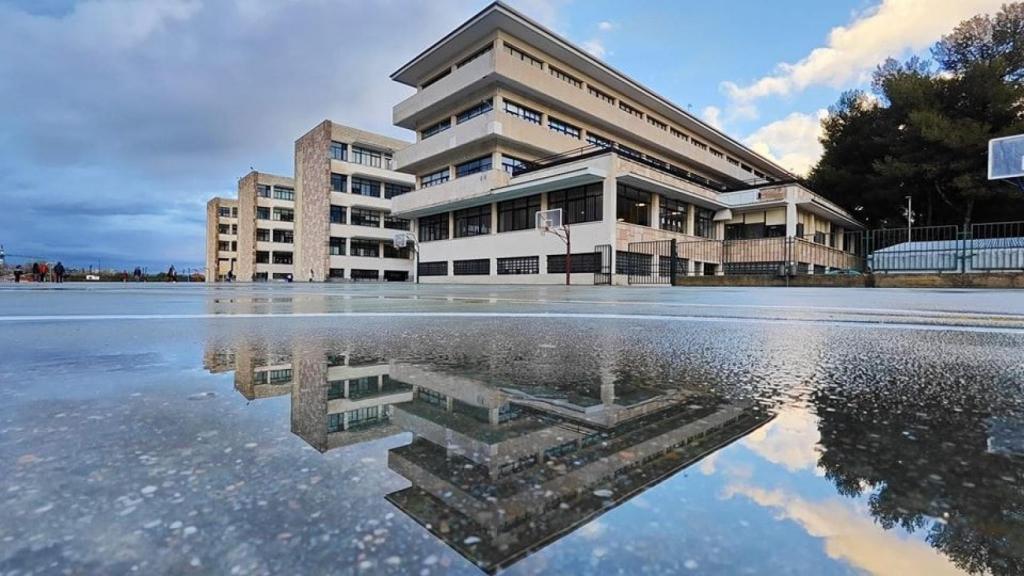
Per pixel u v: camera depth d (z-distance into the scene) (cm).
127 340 219
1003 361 174
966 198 2534
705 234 2656
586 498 61
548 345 214
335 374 144
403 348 201
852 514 57
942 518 56
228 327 284
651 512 57
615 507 59
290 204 5412
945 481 67
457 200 2606
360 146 4247
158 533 51
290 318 354
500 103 2411
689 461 75
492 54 2288
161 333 248
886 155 2861
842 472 71
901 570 45
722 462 74
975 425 95
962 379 142
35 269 3114
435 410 104
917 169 2533
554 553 48
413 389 125
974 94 2433
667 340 234
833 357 183
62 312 395
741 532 53
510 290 1339
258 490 61
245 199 5378
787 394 122
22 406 102
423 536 51
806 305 542
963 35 2606
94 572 43
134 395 114
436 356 181
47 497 58
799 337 248
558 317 377
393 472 69
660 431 90
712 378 142
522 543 50
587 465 72
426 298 770
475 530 52
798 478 68
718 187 2842
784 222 2522
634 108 3122
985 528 54
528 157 2636
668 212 2395
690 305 557
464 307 511
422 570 44
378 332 262
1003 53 2503
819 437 87
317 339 229
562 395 119
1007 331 277
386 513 56
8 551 46
